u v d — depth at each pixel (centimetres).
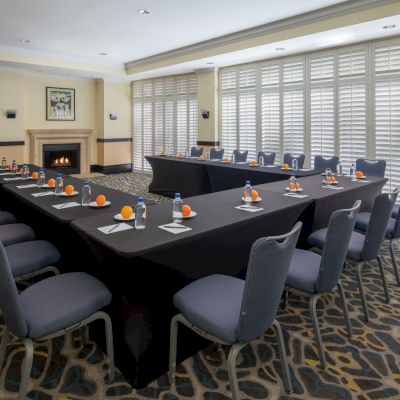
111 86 968
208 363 202
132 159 1037
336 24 494
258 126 733
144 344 181
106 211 249
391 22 468
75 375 190
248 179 542
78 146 957
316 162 554
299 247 305
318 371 195
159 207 257
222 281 190
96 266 211
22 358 205
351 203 353
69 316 160
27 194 313
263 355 209
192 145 878
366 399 175
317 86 637
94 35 623
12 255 220
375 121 576
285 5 487
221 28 589
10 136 827
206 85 802
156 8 496
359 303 272
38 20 545
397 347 217
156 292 186
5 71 805
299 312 259
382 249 397
